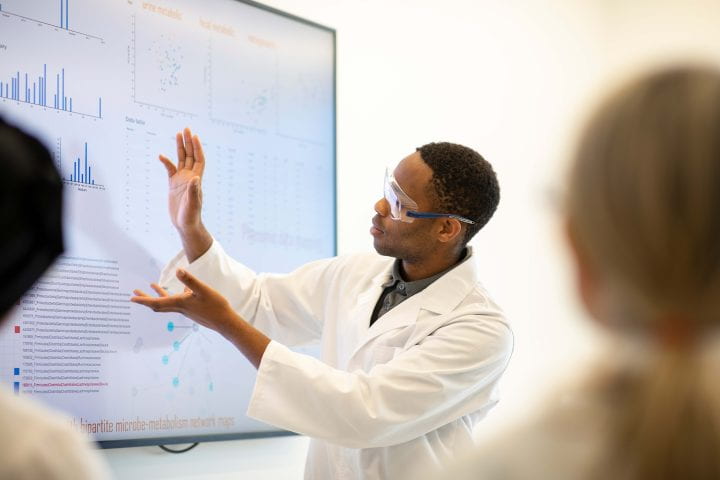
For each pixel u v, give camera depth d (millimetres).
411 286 2080
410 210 2006
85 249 2059
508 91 3506
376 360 1968
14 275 755
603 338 645
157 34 2291
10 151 747
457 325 1943
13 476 691
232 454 2389
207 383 2301
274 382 1764
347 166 2871
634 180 583
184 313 1764
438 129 3193
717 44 3721
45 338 1953
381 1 3047
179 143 2041
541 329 3480
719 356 611
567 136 678
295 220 2619
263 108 2559
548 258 3551
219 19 2459
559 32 3797
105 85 2150
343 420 1766
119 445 2070
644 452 576
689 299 585
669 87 596
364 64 2965
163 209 2254
